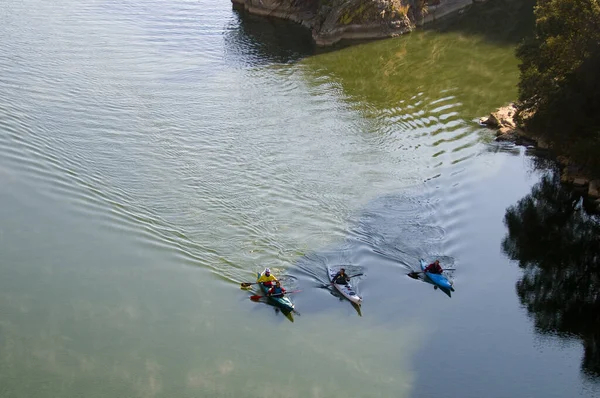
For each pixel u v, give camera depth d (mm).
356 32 88438
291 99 68750
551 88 57750
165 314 39281
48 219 46812
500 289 43375
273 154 56781
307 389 34625
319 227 47406
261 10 95938
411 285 42781
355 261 44344
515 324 40344
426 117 66375
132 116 61062
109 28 84250
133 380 34688
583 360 37781
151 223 46688
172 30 86688
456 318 40312
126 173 51938
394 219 48969
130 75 70500
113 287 41156
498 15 98688
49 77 67188
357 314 40031
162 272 42562
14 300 39688
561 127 56656
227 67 76188
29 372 34844
